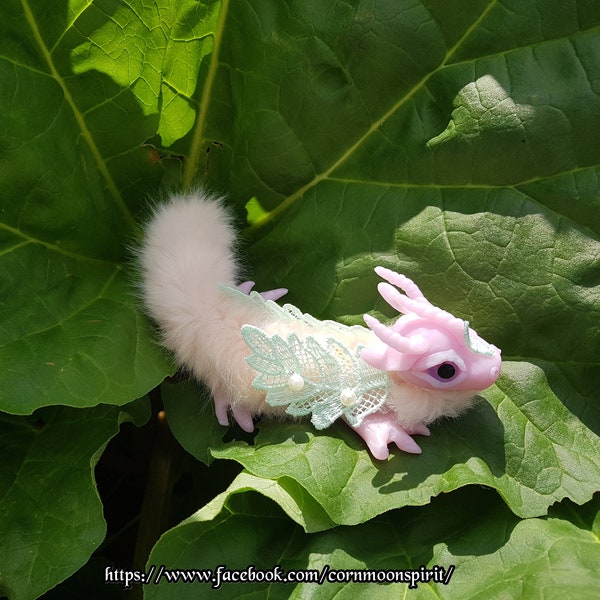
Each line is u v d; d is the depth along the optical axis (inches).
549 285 13.7
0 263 13.9
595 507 13.0
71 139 14.5
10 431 14.0
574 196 13.7
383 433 12.9
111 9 13.9
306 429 13.3
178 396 14.2
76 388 13.1
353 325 14.2
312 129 14.7
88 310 14.3
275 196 15.4
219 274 14.1
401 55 14.1
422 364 12.5
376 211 14.6
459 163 14.1
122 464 17.1
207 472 16.4
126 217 15.7
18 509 13.1
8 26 13.5
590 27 13.6
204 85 15.1
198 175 15.8
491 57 13.9
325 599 11.9
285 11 14.4
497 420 13.4
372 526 12.7
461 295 14.0
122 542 17.1
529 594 11.4
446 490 12.4
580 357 13.7
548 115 13.7
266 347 13.1
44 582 12.5
